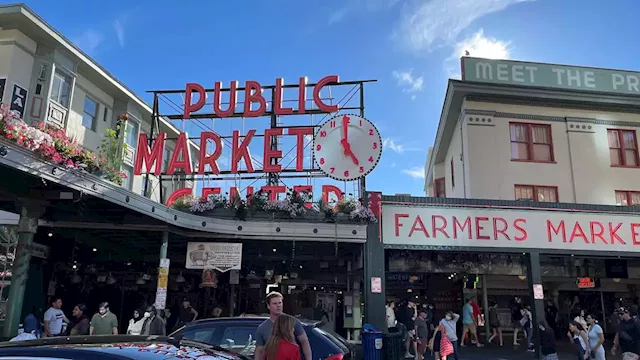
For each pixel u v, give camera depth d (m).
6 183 10.05
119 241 15.94
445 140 23.48
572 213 16.11
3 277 14.84
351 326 17.67
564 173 19.97
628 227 16.23
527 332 17.05
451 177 23.31
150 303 20.95
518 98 20.39
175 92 19.20
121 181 11.19
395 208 15.30
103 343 3.13
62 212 12.23
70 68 18.16
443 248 15.16
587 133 20.45
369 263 14.66
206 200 13.94
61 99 17.78
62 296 17.50
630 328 11.57
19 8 15.81
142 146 17.55
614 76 21.09
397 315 15.35
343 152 16.17
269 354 4.94
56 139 9.34
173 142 26.92
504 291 22.50
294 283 21.53
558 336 21.73
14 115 8.35
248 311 22.25
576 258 18.83
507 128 20.23
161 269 12.59
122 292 20.42
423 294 22.94
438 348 13.50
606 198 19.80
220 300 21.73
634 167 20.33
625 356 11.51
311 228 14.30
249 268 19.78
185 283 21.22
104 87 20.59
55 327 11.10
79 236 14.56
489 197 19.33
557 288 23.02
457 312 21.81
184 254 18.23
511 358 14.92
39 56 16.98
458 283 22.12
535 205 16.00
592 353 12.59
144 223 12.88
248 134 17.80
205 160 17.44
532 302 15.33
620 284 23.17
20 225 10.81
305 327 6.78
